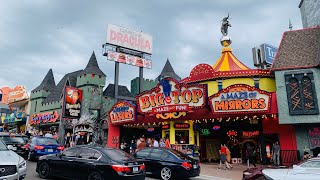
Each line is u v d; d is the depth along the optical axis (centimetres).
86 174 952
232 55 2531
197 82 2280
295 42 1903
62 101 3572
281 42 1950
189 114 1962
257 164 1950
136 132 2780
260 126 1898
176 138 2092
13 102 5038
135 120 2197
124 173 895
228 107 1752
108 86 3922
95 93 3475
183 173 1153
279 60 1803
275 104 1703
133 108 2227
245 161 2152
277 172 689
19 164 848
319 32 1889
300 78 1656
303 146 1700
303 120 1603
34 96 4591
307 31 1950
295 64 1716
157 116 2042
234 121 2153
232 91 1753
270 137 2009
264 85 2075
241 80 2109
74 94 3447
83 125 3231
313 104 1598
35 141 1689
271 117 1806
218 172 1507
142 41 3750
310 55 1734
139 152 1322
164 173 1195
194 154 2002
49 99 4194
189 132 2069
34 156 1608
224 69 2372
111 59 3303
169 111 1948
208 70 2206
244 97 1723
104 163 920
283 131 1789
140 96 2153
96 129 3167
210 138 2281
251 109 1700
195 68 2309
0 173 784
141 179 954
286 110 1650
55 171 1055
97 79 3597
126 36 3588
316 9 2462
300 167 680
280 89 1697
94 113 3316
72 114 3378
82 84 3578
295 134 1744
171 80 1966
